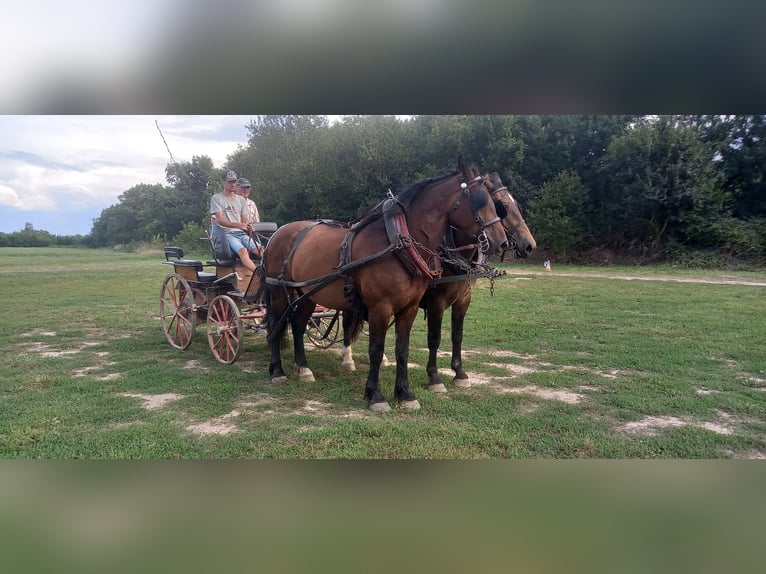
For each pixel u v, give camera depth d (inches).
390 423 197.3
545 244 1034.7
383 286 208.5
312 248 241.6
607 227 1005.8
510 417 205.6
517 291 586.9
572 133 1053.2
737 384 249.1
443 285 234.8
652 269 845.8
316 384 251.8
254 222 309.1
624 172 946.1
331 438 183.8
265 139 1601.9
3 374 269.1
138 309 498.9
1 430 191.9
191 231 1561.3
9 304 529.3
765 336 346.6
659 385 247.1
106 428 195.2
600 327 385.1
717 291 566.9
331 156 1242.6
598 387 247.6
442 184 215.5
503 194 224.8
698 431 192.2
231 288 299.6
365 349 331.6
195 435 188.2
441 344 342.3
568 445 179.3
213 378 260.7
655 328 377.1
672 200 903.1
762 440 185.8
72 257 1546.5
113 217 2851.9
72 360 299.4
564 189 997.8
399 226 207.9
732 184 938.7
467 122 1066.1
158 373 267.1
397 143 1180.5
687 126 915.4
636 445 179.9
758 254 833.5
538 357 304.7
